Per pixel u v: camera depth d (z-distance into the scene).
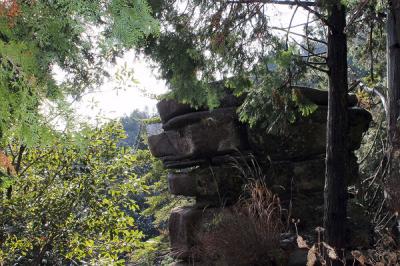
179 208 6.34
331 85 4.96
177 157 6.47
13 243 6.59
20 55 1.37
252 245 4.85
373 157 7.65
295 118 5.76
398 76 5.27
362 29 7.24
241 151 6.09
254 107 5.31
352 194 6.34
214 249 5.02
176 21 5.00
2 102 1.41
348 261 4.79
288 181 5.94
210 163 6.25
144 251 8.20
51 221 6.70
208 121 6.06
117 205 7.52
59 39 1.54
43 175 7.16
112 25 1.52
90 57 3.34
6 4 1.37
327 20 4.93
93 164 7.19
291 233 5.45
